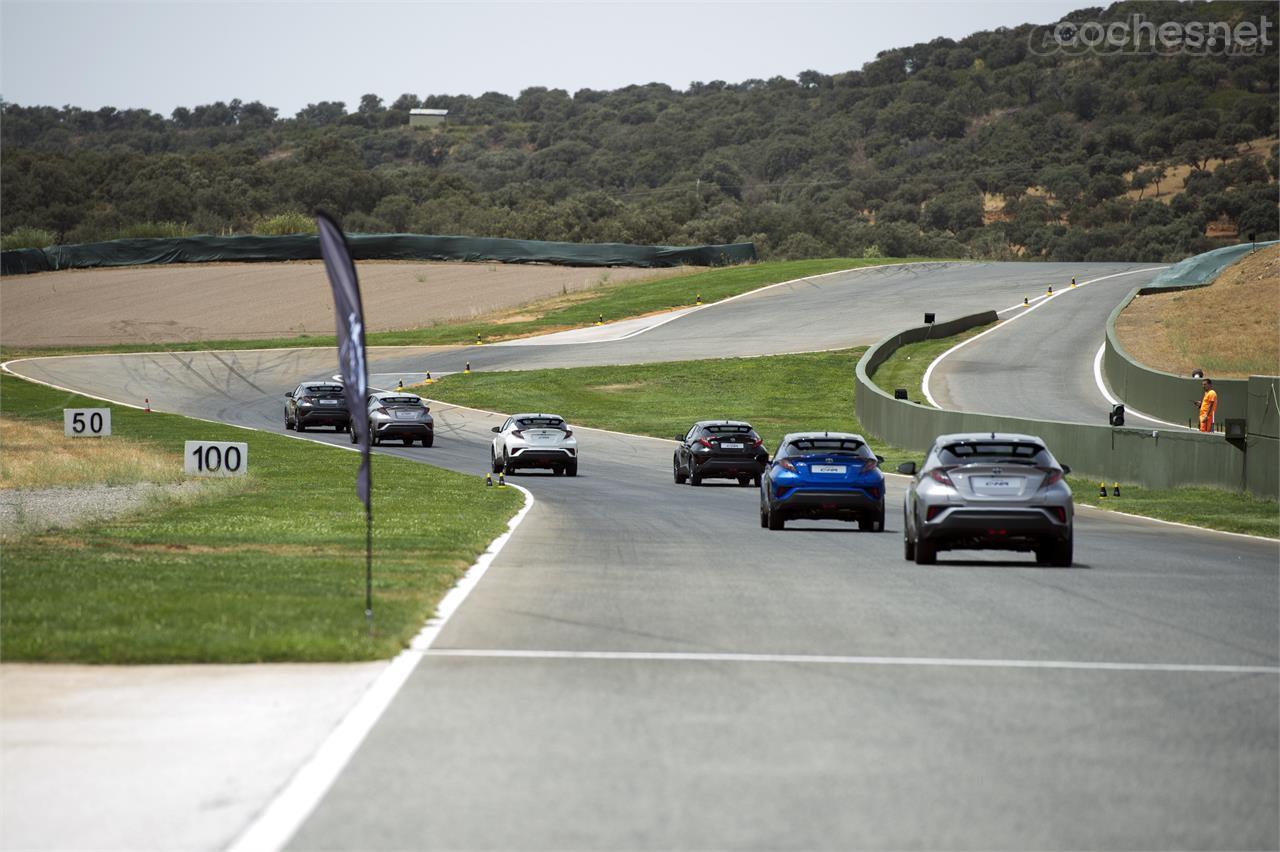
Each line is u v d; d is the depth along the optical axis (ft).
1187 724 105.91
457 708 109.40
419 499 344.90
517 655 134.51
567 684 120.06
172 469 427.33
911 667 130.00
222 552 217.15
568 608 168.04
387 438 581.94
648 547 248.11
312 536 243.60
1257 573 218.38
